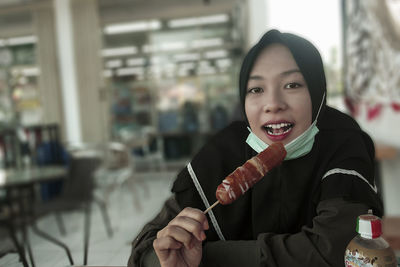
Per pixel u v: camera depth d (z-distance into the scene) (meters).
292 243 0.62
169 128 6.52
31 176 2.80
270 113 0.63
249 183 0.57
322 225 0.60
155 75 6.51
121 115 6.51
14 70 6.41
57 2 5.82
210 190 0.75
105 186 4.09
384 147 2.34
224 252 0.67
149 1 6.20
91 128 6.06
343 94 3.07
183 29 6.36
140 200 3.98
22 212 2.58
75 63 6.00
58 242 0.83
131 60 6.50
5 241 0.85
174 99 6.51
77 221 2.52
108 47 6.45
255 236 0.73
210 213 0.75
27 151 3.99
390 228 1.87
